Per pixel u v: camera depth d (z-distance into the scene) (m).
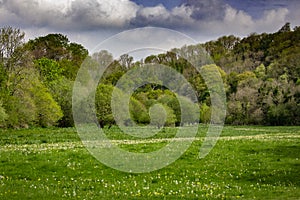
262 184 20.94
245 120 85.88
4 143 39.97
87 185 19.73
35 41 112.06
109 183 20.59
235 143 38.25
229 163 26.95
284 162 27.20
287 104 84.00
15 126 56.00
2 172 23.12
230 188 19.55
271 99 86.31
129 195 17.03
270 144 36.97
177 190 18.72
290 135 51.72
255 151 32.75
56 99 68.31
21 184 19.05
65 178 21.97
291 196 17.30
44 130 55.75
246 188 19.55
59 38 116.31
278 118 84.06
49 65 80.81
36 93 59.22
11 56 57.06
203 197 16.81
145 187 19.34
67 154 28.83
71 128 60.47
